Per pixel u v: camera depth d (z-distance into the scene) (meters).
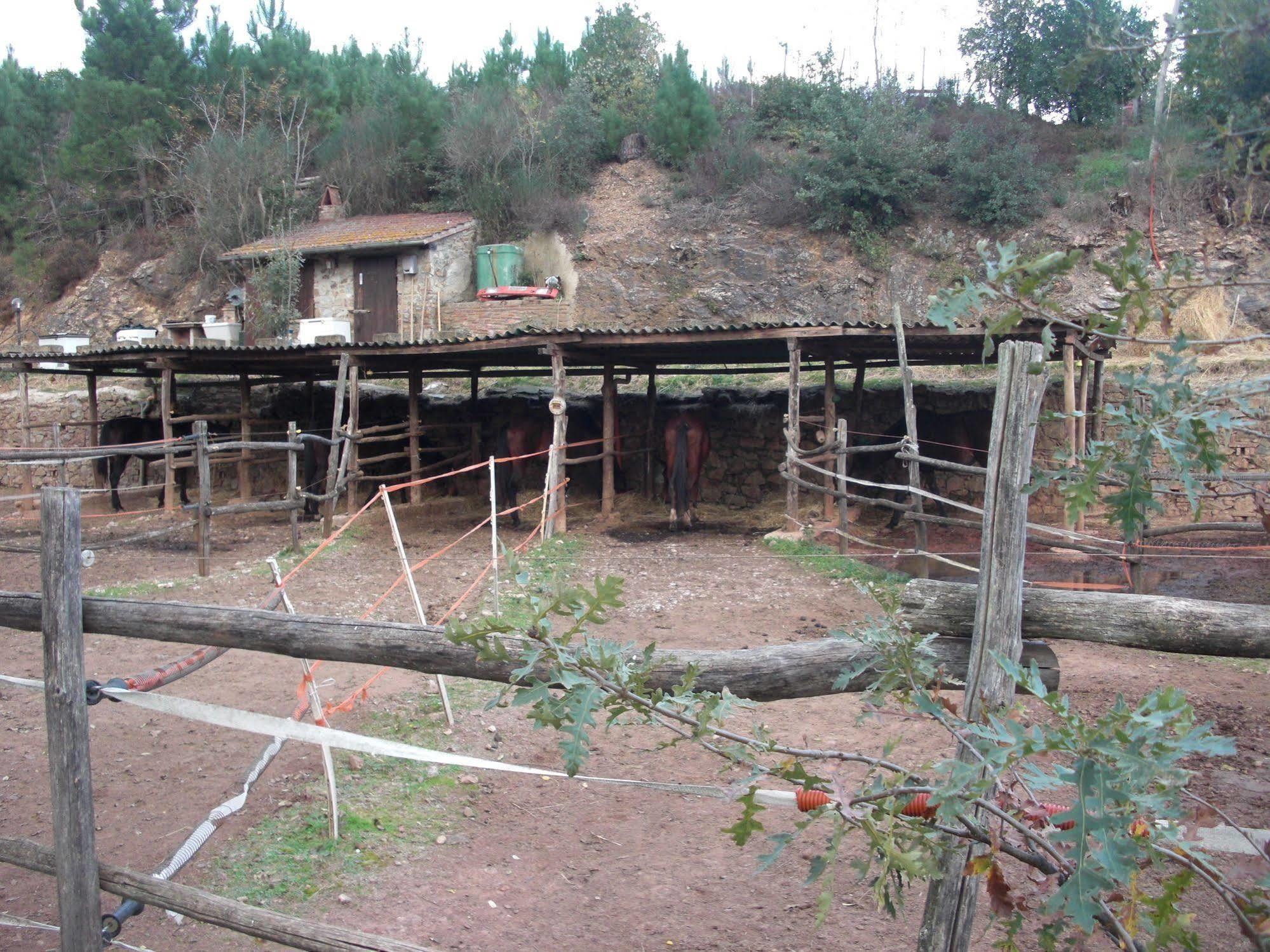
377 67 33.97
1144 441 1.51
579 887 3.60
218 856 3.74
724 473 14.12
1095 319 1.56
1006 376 2.18
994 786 1.68
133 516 13.73
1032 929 3.22
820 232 20.73
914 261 19.84
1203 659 6.35
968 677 2.23
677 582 8.88
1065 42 20.38
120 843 3.84
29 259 28.64
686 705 1.86
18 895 3.54
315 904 3.44
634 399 14.73
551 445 12.67
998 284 1.52
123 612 2.68
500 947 3.21
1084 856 1.43
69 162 28.59
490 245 21.66
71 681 2.57
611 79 27.94
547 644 1.81
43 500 2.53
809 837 3.94
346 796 4.26
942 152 20.94
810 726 5.05
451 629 1.82
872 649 2.10
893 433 13.02
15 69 35.25
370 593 8.39
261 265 22.55
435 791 4.35
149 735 5.04
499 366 15.19
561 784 4.44
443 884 3.60
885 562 9.55
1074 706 5.20
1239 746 4.64
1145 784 1.40
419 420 15.02
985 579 2.20
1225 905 3.36
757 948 3.20
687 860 3.79
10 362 14.44
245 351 12.52
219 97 28.95
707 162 23.38
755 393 14.23
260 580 8.88
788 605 7.96
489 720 5.16
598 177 24.59
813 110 23.94
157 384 16.42
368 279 21.45
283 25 34.72
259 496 15.97
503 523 12.65
